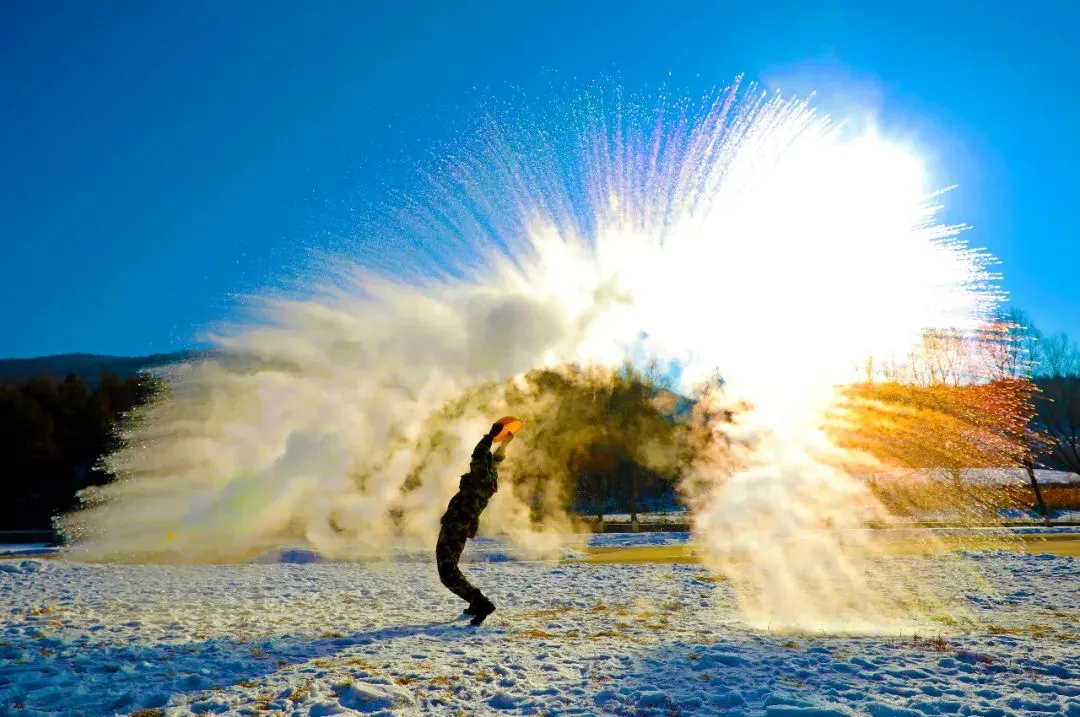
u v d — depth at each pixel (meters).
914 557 11.30
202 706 4.10
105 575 11.26
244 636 5.98
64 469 41.59
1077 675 4.62
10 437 39.97
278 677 4.63
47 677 4.70
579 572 10.90
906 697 4.21
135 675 4.76
